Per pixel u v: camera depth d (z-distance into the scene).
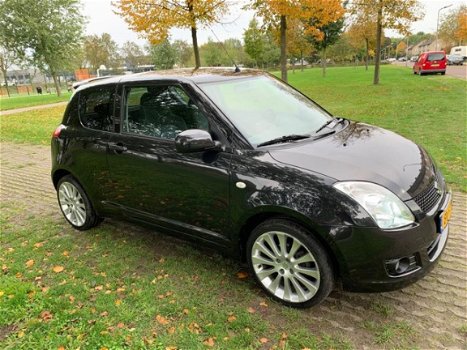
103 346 2.85
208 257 4.02
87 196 4.66
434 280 3.42
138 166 3.86
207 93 3.56
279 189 2.96
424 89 18.48
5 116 19.62
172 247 4.28
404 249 2.74
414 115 11.16
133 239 4.54
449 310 3.05
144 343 2.86
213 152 3.35
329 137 3.54
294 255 3.08
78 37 35.88
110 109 4.20
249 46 47.12
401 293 3.28
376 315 3.04
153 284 3.59
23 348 2.91
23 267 4.06
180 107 3.64
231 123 3.36
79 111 4.55
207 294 3.41
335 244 2.79
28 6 32.88
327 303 3.21
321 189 2.83
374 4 21.69
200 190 3.44
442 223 2.98
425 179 3.10
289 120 3.77
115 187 4.20
